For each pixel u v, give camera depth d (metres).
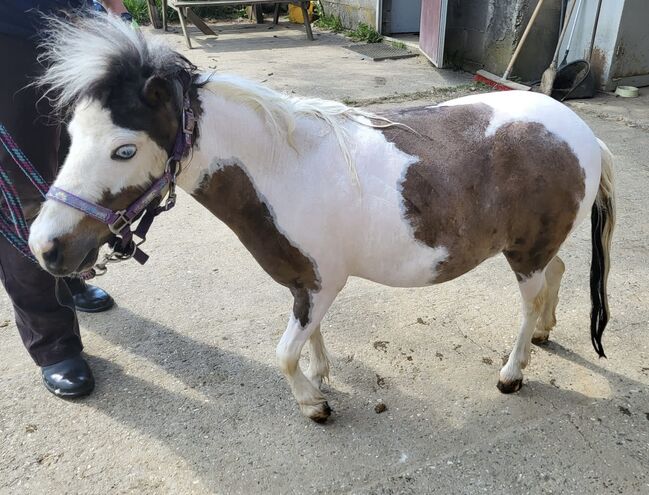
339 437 1.95
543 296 2.00
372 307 2.62
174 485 1.79
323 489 1.76
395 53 7.29
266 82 5.98
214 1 7.76
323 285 1.73
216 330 2.50
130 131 1.32
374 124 1.70
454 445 1.90
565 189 1.74
